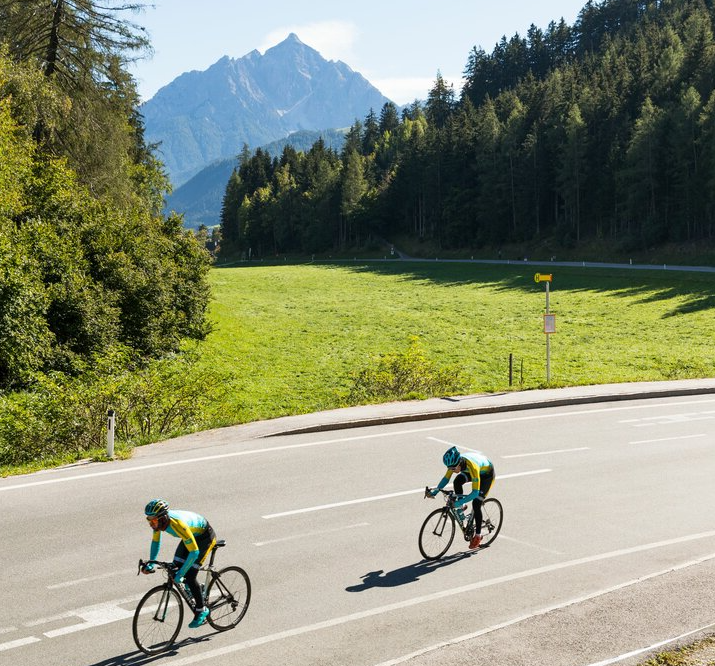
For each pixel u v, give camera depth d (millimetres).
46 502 13125
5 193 27703
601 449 18016
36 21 33344
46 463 15719
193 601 8211
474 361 40844
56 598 9305
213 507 13055
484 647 8000
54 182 32250
